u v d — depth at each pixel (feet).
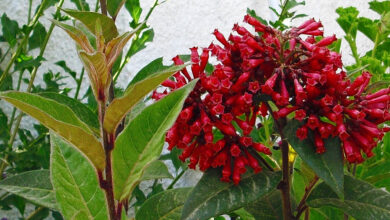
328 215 2.12
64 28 1.35
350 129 1.55
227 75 1.56
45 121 1.20
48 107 1.27
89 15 1.84
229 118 1.53
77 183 1.43
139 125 1.27
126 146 1.28
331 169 1.46
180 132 1.60
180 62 1.69
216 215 1.49
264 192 1.54
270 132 2.67
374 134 1.52
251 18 1.68
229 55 1.63
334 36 1.66
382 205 1.55
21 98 1.24
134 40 2.42
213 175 1.58
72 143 1.24
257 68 1.62
